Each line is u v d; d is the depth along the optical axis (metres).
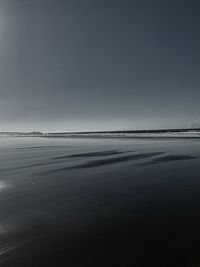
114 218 13.12
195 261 8.88
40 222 12.77
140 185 19.72
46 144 65.12
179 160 31.09
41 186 19.98
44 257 9.49
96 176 23.22
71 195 17.39
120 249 9.92
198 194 17.09
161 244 10.20
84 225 12.31
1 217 13.52
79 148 50.97
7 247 10.30
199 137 76.25
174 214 13.48
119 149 46.44
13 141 84.44
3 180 22.27
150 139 75.56
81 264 8.98
